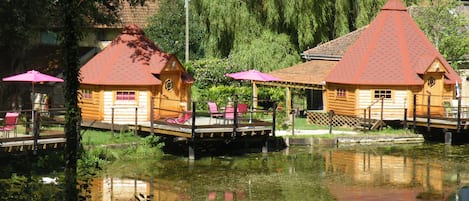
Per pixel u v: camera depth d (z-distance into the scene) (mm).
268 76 43219
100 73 38875
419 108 43594
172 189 27594
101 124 38031
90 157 31469
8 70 45031
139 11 57562
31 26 41156
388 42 44594
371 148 38594
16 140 28844
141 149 34344
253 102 46438
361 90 43281
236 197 26469
